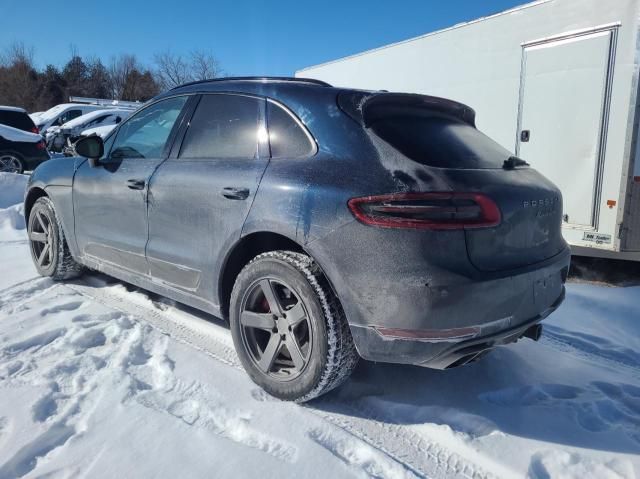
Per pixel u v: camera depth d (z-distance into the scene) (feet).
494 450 8.10
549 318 13.96
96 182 13.57
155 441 8.13
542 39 19.60
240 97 10.89
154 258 11.93
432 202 7.94
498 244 8.42
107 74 167.73
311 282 8.79
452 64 23.50
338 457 7.96
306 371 9.01
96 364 10.51
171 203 11.26
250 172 9.85
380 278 8.08
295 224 8.87
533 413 9.18
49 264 15.81
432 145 9.00
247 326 9.84
